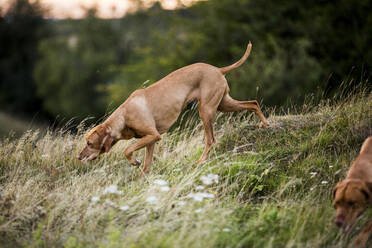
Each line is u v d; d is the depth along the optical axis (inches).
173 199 205.5
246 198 224.2
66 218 189.2
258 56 724.7
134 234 168.9
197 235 164.1
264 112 323.3
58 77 1535.4
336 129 268.1
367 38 710.5
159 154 291.4
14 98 1756.9
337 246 166.7
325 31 770.2
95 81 1524.4
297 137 270.2
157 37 1071.0
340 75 662.5
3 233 179.8
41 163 276.7
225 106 281.3
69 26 1776.6
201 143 297.0
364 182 163.3
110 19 1670.8
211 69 266.7
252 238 173.9
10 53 1822.1
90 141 240.1
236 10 891.4
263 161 251.3
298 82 658.8
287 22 813.2
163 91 253.1
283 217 185.0
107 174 248.8
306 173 231.3
